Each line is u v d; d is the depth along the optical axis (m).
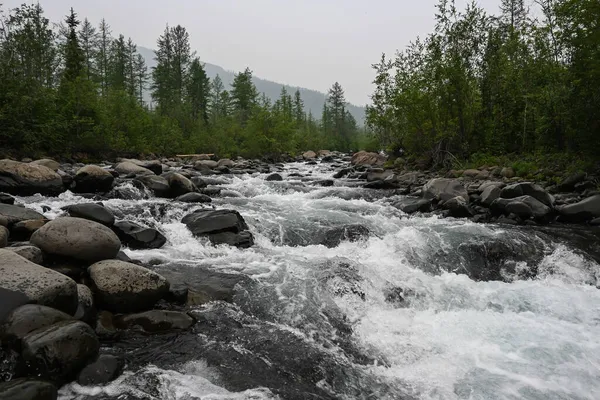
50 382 3.77
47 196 11.80
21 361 3.90
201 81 55.41
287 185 16.98
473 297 7.16
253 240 9.09
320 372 4.76
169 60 57.69
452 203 11.95
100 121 26.64
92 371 4.12
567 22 15.92
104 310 5.28
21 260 4.80
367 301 6.67
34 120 21.41
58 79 27.59
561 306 6.89
